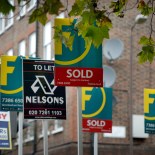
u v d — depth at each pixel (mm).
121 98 50906
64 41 18531
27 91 25344
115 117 50594
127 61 51250
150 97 30375
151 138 51250
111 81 47219
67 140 50438
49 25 54969
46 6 15078
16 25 63438
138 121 50906
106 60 50250
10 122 32719
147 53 18562
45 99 25359
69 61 22016
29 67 25516
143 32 51781
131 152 43688
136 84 51750
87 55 22094
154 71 52312
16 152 58000
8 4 14062
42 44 56406
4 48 66562
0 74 28688
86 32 16234
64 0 47094
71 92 50156
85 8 16547
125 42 51500
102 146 49750
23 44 61500
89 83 22062
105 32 16250
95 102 27188
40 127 54625
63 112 25453
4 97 28234
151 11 18922
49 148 53094
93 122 27141
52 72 25578
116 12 18359
